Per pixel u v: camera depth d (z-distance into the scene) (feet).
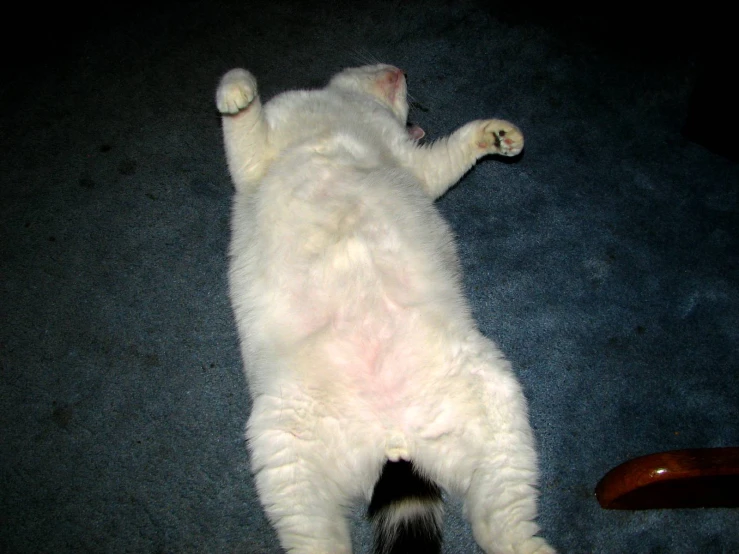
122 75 3.48
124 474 2.58
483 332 2.86
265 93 3.44
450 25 3.67
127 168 3.20
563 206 3.14
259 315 2.49
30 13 3.70
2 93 3.42
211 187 3.16
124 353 2.79
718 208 3.16
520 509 2.29
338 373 2.40
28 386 2.72
